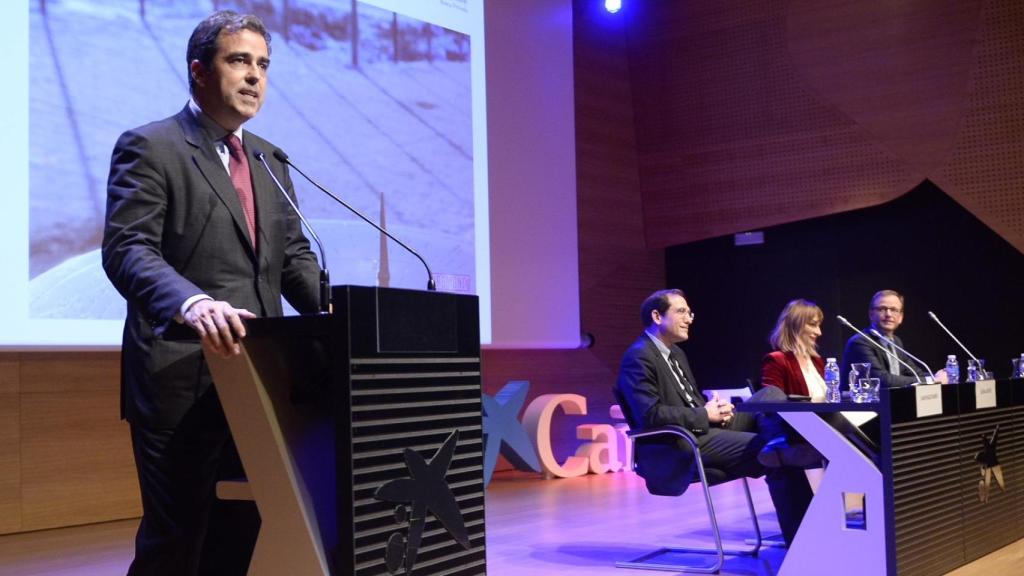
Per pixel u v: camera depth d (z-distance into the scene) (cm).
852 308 849
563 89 813
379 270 627
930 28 793
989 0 774
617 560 414
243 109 205
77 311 489
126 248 184
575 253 811
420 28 665
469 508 199
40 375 534
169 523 191
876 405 336
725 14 880
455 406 196
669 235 910
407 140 650
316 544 174
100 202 499
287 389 182
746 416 444
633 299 908
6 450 519
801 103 845
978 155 777
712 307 915
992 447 415
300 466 179
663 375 412
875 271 840
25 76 473
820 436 343
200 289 191
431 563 186
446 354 195
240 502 206
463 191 687
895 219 834
